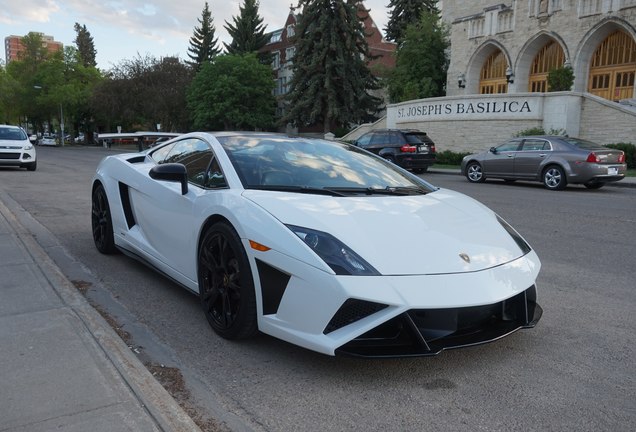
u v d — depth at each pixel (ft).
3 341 10.27
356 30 129.80
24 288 13.44
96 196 18.99
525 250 11.46
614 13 83.76
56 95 222.28
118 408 8.00
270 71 162.91
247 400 8.96
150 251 15.06
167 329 12.12
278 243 9.89
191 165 14.30
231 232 10.91
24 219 25.45
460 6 119.03
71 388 8.55
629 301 14.82
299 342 9.51
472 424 8.32
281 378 9.78
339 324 9.26
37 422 7.57
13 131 59.26
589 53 89.20
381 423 8.30
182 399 8.95
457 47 108.68
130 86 171.73
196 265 12.50
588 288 16.10
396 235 10.09
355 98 131.54
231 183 12.10
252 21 188.55
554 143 47.96
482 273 9.83
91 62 334.24
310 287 9.34
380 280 9.11
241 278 10.64
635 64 84.17
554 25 91.97
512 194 43.29
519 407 8.85
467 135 79.71
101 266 17.38
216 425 8.16
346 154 14.85
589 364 10.57
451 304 9.12
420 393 9.29
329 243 9.61
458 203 12.69
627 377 10.00
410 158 63.36
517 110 74.08
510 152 50.90
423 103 85.81
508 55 99.76
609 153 45.70
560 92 70.38
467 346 9.51
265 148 13.83
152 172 12.84
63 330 10.84
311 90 128.57
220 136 14.32
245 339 11.43
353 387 9.48
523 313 10.43
